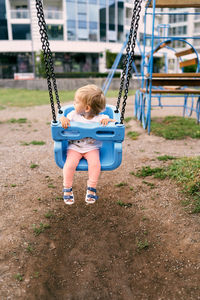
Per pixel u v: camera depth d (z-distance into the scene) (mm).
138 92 8555
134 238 2852
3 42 27859
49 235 2871
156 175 4109
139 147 5762
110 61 28250
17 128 7902
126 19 29938
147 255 2623
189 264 2473
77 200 3551
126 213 3266
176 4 6195
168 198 3508
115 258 2605
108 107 3100
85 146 2678
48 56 2574
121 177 4195
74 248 2719
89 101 2588
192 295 2178
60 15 27094
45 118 9398
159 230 2941
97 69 30828
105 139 2541
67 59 29859
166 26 11234
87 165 2652
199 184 3561
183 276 2361
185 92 6758
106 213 3273
